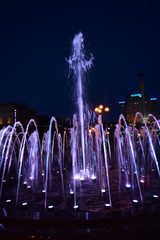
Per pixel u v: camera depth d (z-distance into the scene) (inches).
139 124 1813.5
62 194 335.6
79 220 170.4
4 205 283.9
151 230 158.1
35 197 321.7
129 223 169.6
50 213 188.5
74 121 764.0
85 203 283.3
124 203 276.2
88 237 152.3
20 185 411.8
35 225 172.7
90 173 527.8
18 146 962.7
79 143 789.9
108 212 184.5
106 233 154.9
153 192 325.7
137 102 5511.8
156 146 974.4
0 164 718.5
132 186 369.4
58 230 162.6
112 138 1030.4
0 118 2257.6
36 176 520.1
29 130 1745.8
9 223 178.7
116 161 731.4
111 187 370.9
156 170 535.5
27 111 2496.3
